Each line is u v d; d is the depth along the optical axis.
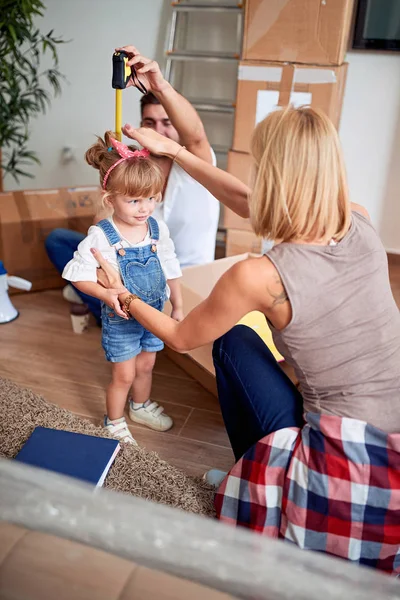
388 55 2.60
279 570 0.72
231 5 2.60
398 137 2.73
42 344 2.14
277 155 1.04
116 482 1.44
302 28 2.28
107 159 1.39
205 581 0.72
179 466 1.60
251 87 2.43
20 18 2.55
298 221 1.06
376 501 1.07
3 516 0.77
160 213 2.04
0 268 2.21
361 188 2.91
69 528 0.76
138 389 1.73
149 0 2.87
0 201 2.37
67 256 2.21
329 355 1.11
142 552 0.74
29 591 0.70
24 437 1.56
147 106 2.04
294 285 1.05
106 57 3.08
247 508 1.18
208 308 1.15
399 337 1.14
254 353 1.31
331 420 1.11
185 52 2.77
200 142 1.88
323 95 2.35
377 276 1.12
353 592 0.70
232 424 1.38
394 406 1.12
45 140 3.41
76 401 1.84
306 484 1.11
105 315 1.52
